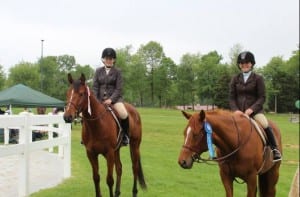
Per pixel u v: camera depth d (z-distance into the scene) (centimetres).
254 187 671
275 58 10669
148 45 10488
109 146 834
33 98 2617
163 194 944
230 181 675
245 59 731
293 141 3050
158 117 5681
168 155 1783
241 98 743
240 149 652
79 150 1809
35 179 1041
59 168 1229
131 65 10131
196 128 607
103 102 883
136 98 10381
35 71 10169
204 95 10050
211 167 1459
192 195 946
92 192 921
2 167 1216
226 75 8919
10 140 2048
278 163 748
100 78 909
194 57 10525
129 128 910
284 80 10225
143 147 2122
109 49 901
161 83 10319
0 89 8912
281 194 1058
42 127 1449
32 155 1561
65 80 10488
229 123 654
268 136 721
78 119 879
